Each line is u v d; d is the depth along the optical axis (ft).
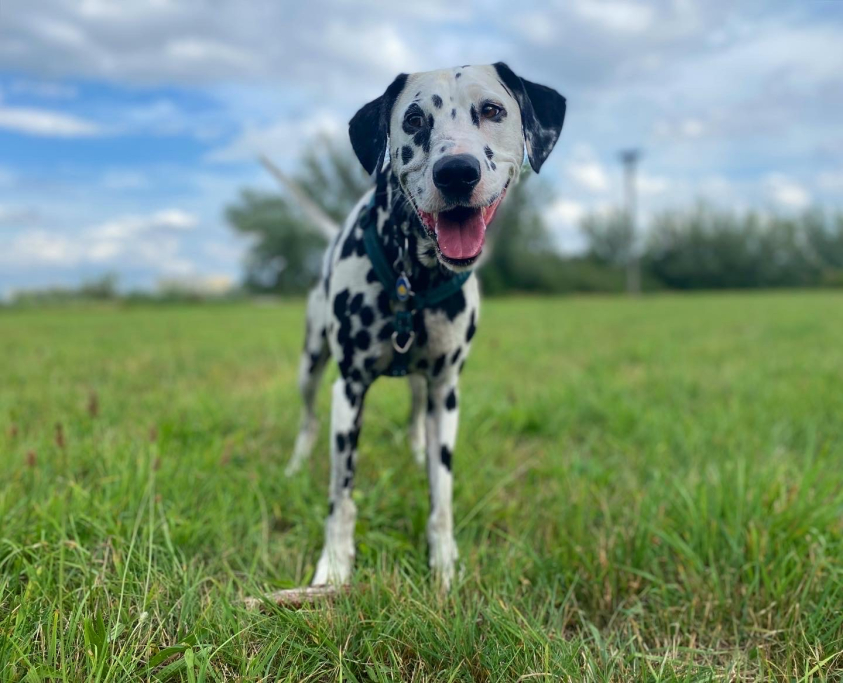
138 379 6.08
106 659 1.75
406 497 3.19
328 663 1.89
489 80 2.45
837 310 17.58
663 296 41.45
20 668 1.74
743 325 12.72
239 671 1.81
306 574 2.48
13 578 2.14
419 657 1.88
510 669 1.84
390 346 2.66
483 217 2.33
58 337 11.14
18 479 2.90
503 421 4.45
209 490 3.01
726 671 1.89
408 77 2.49
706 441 3.94
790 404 4.81
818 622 2.08
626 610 2.23
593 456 3.90
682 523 2.70
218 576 2.39
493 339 9.77
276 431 4.27
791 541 2.47
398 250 2.52
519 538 2.72
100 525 2.46
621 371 6.74
